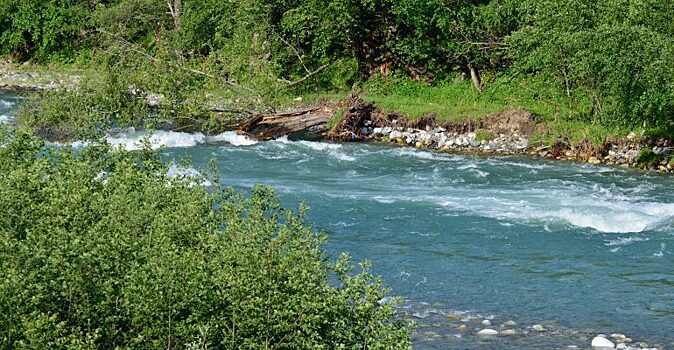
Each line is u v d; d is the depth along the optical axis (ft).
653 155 115.14
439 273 71.15
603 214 88.74
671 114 119.75
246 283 39.17
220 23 168.55
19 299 36.45
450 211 89.92
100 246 39.50
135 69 133.59
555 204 93.15
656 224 85.61
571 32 122.42
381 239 80.33
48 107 119.34
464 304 64.49
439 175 107.86
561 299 65.72
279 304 39.27
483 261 74.38
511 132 128.16
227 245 42.14
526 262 74.28
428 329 59.16
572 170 111.96
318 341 39.11
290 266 40.73
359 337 40.60
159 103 132.57
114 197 46.42
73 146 110.01
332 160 115.65
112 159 56.08
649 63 113.50
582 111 127.13
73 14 214.28
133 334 38.99
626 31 114.21
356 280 41.01
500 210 90.33
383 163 114.52
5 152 50.96
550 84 132.98
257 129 131.34
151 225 44.68
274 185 100.58
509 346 56.34
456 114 131.75
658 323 61.21
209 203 49.62
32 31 221.46
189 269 39.09
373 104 135.54
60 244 38.99
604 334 59.11
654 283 69.41
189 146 121.39
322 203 92.27
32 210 43.27
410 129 132.05
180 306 38.60
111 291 38.83
